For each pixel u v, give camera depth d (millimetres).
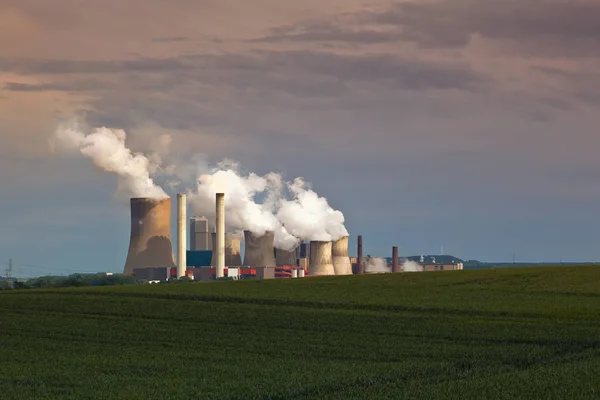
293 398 72375
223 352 99875
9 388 77500
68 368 88875
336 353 98125
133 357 96250
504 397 69625
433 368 86500
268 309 139250
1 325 124750
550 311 130250
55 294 165250
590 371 80625
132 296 161000
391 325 119438
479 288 167625
